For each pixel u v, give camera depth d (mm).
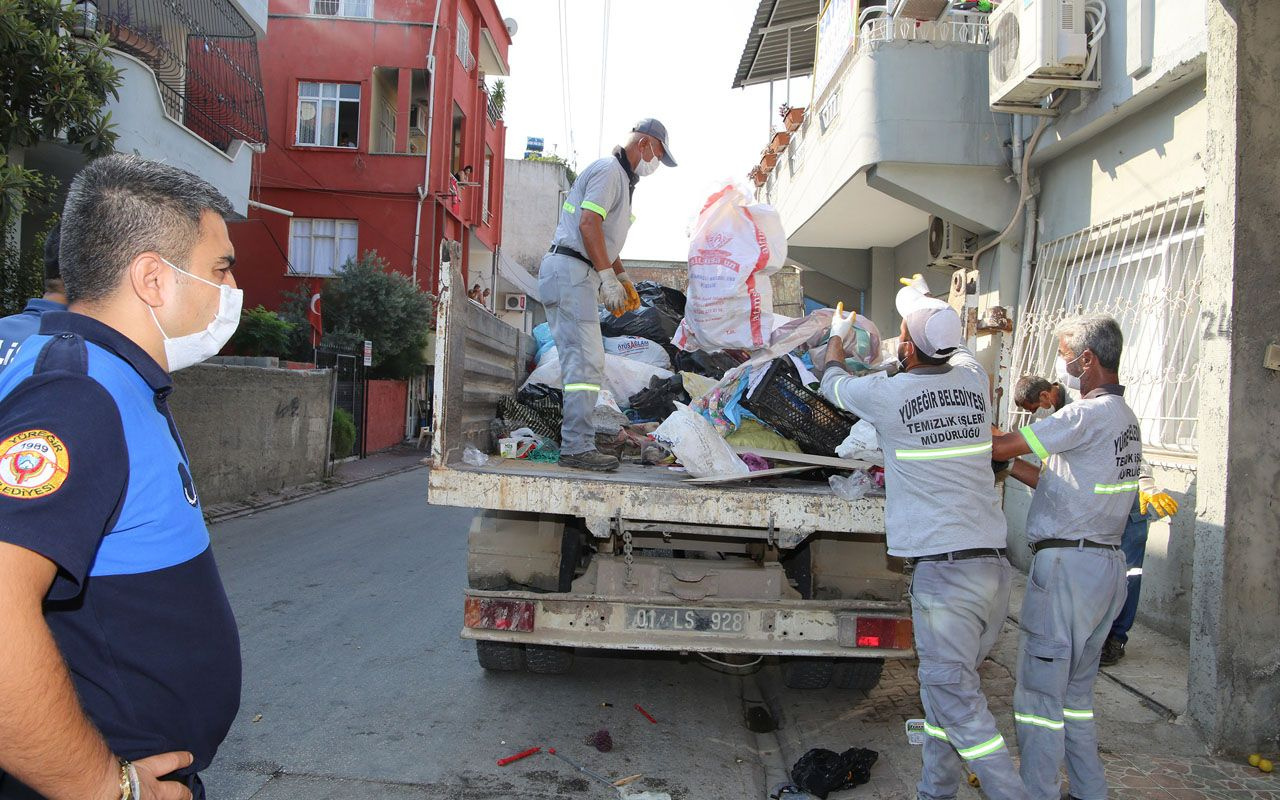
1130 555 5336
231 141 13820
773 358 4711
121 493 1443
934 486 3342
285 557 8445
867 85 8320
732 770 4059
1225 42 4125
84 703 1469
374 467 17266
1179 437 6090
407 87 22016
